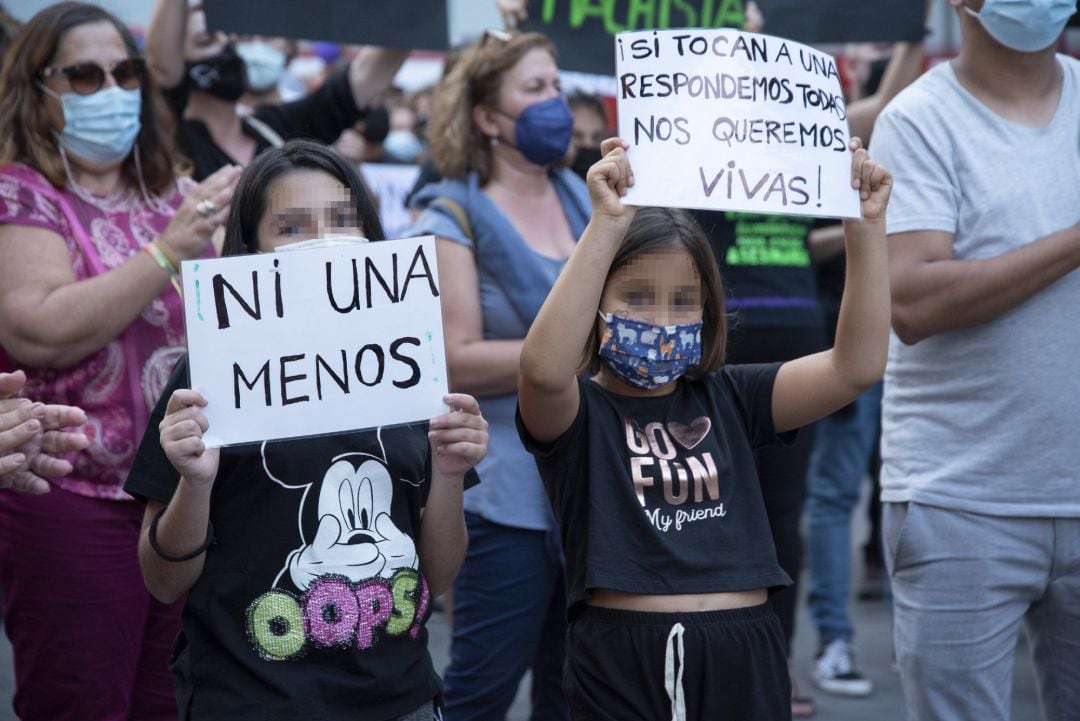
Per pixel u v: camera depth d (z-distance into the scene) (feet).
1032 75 10.72
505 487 12.05
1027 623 11.07
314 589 8.13
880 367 9.24
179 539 7.95
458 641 12.23
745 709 8.86
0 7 15.15
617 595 8.91
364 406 8.21
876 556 21.85
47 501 10.33
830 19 15.46
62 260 10.61
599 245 8.38
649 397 9.41
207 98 15.06
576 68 15.28
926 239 10.58
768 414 9.65
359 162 23.89
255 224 8.66
